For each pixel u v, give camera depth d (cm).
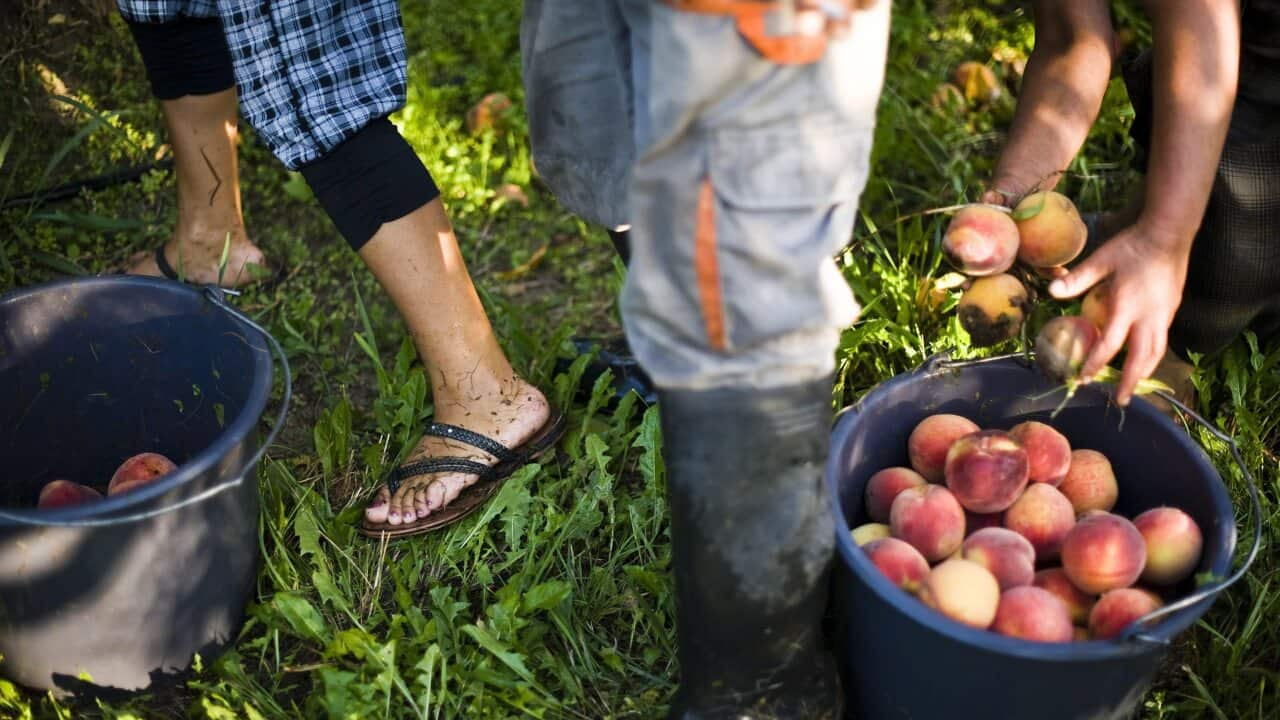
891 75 332
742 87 124
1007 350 233
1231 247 203
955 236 169
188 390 215
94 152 307
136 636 184
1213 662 185
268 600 206
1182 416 222
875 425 188
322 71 199
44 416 213
